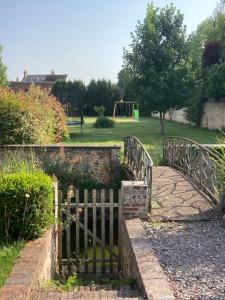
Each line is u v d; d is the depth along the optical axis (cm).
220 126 2661
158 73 2455
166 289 386
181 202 750
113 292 437
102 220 737
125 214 667
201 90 2759
